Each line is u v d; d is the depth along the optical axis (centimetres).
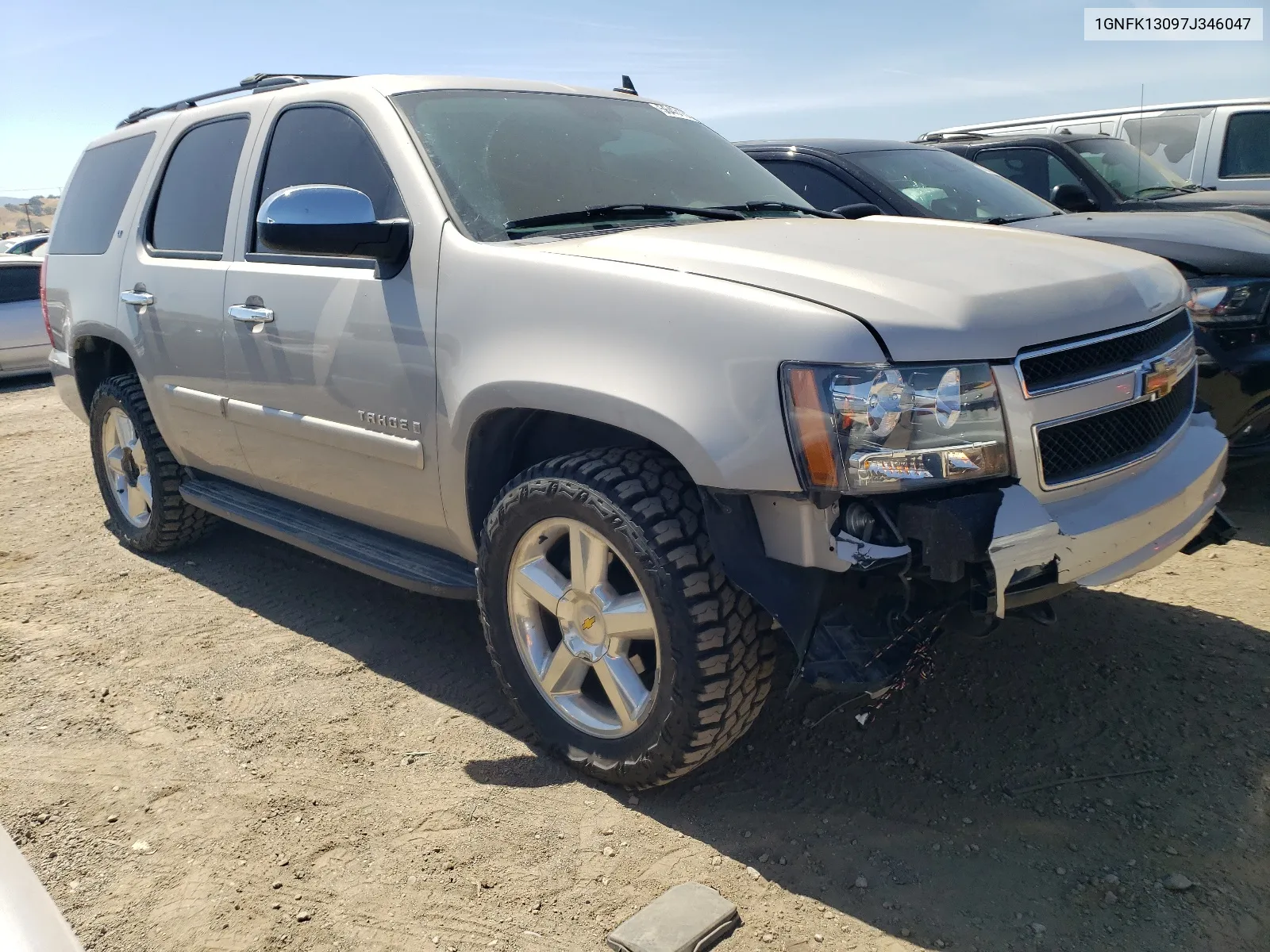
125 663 365
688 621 242
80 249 491
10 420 911
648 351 246
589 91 390
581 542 266
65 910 235
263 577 450
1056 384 239
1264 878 232
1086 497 246
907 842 251
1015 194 597
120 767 295
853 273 244
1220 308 434
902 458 221
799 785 276
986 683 325
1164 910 223
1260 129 820
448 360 292
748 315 232
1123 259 291
